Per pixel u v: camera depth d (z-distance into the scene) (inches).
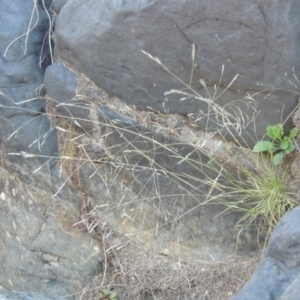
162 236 58.3
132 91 54.5
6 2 61.2
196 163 54.8
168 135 54.7
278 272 45.1
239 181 53.8
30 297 50.9
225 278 56.3
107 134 56.6
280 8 48.4
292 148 51.6
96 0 54.1
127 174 57.7
